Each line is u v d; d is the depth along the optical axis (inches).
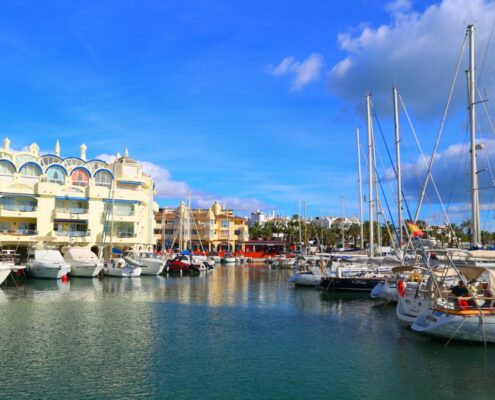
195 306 1540.4
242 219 6033.5
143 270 2785.4
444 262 1019.3
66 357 903.1
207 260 3661.4
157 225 5551.2
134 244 3228.3
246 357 912.9
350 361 882.1
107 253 3083.2
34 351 943.0
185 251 3688.5
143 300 1668.3
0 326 1171.9
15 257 2709.2
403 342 1018.1
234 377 796.6
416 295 1138.7
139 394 717.3
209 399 700.7
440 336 955.3
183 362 879.1
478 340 927.7
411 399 703.7
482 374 799.7
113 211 2992.1
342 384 762.8
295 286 2217.0
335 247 5068.9
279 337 1076.5
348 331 1139.9
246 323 1243.8
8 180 2942.9
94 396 706.8
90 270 2480.3
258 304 1601.9
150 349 968.9
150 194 3661.4
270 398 706.2
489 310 914.7
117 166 3410.4
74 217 3006.9
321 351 952.3
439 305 972.6
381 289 1608.0
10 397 699.4
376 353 931.3
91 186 3065.9
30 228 2965.1
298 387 751.7
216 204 5910.4
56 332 1109.7
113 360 887.7
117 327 1178.0
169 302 1627.7
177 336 1084.5
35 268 2320.4
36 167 3031.5
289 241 6023.6
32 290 1910.7
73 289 1978.3
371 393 725.3
